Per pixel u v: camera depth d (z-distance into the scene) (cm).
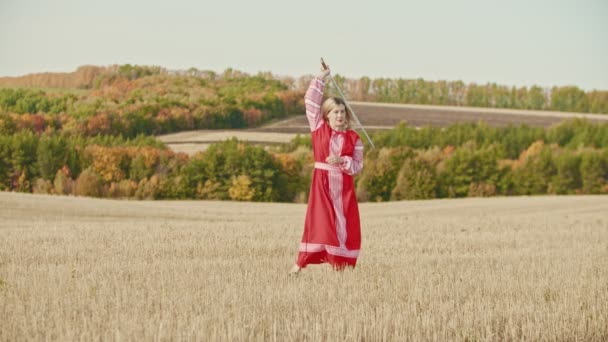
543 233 1855
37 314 667
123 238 1524
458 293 841
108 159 9662
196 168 9638
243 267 1048
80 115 10512
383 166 9681
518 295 835
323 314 691
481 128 11156
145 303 736
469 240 1642
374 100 13475
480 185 9762
